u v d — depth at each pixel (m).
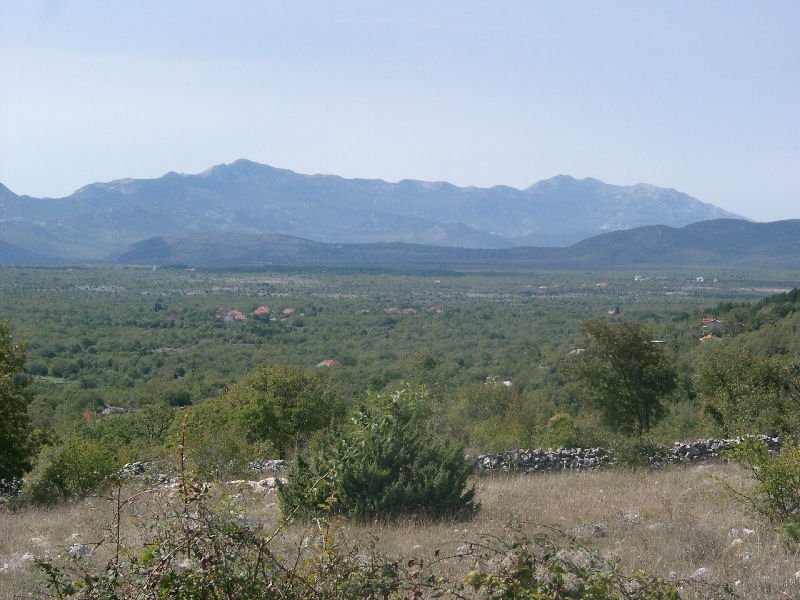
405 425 13.79
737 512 12.91
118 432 41.16
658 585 6.27
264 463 20.89
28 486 19.61
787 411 23.22
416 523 12.34
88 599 5.49
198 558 5.41
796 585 8.17
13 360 21.09
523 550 6.00
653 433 30.23
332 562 5.86
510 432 34.41
